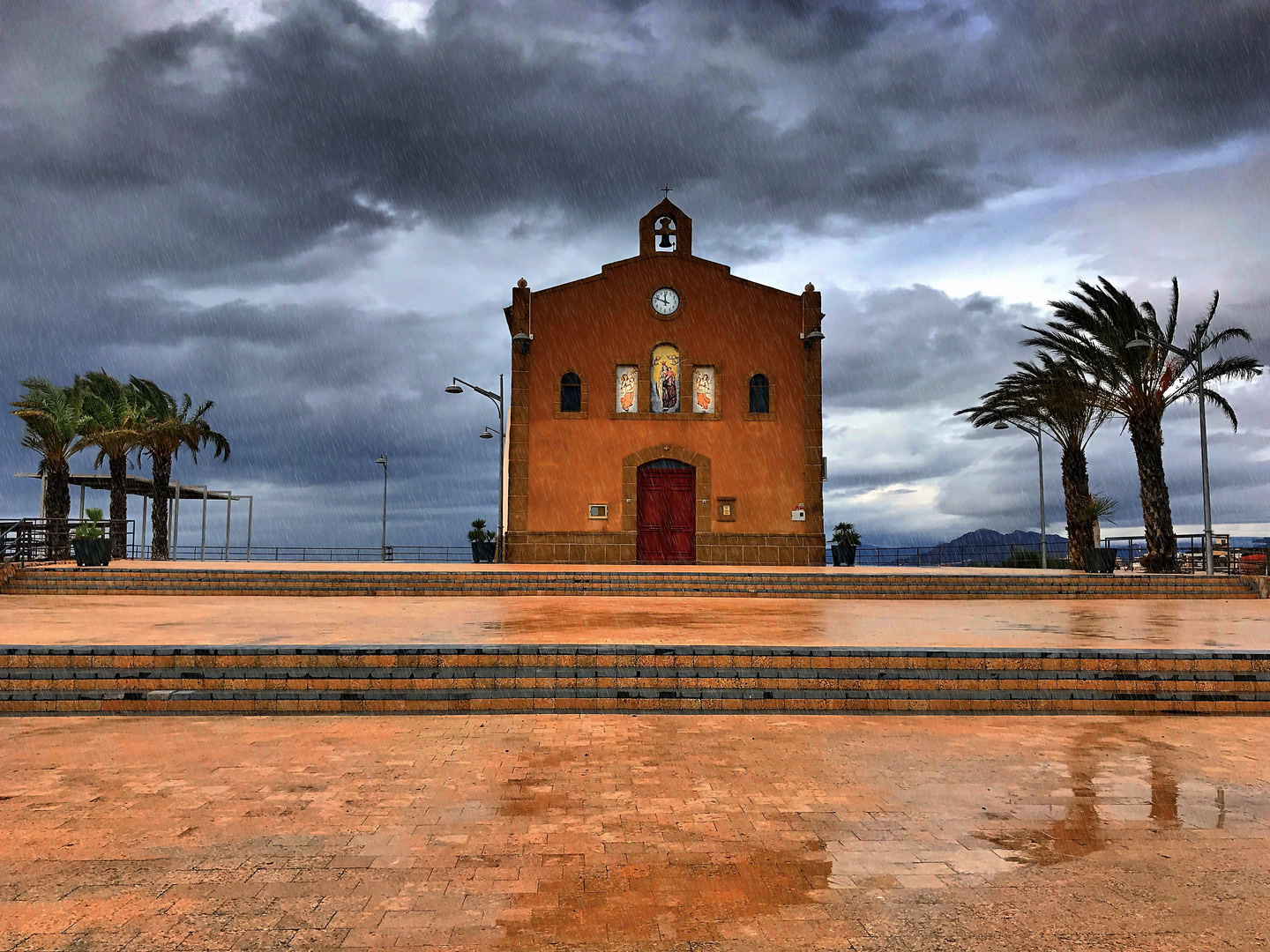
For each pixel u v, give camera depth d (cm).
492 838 394
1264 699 699
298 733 600
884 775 503
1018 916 316
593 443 2408
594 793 464
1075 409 2627
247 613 1162
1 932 296
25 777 487
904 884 345
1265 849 385
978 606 1395
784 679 695
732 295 2461
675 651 704
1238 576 1756
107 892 330
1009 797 461
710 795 462
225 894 330
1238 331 2191
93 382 3142
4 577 1641
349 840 389
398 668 697
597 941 294
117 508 3016
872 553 3400
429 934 298
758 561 2384
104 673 686
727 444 2417
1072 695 700
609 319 2444
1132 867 363
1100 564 2147
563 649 707
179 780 483
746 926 306
